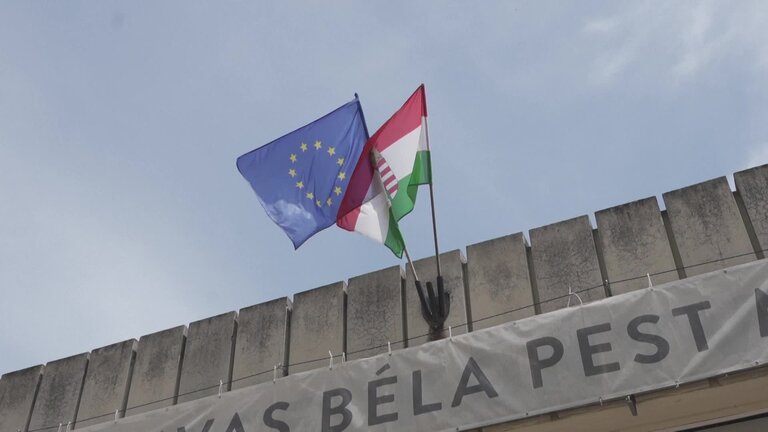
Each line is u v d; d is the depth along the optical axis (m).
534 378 11.99
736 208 12.84
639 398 11.52
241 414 13.39
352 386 12.95
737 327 11.37
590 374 11.73
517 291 13.44
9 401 16.02
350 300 14.45
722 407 11.81
